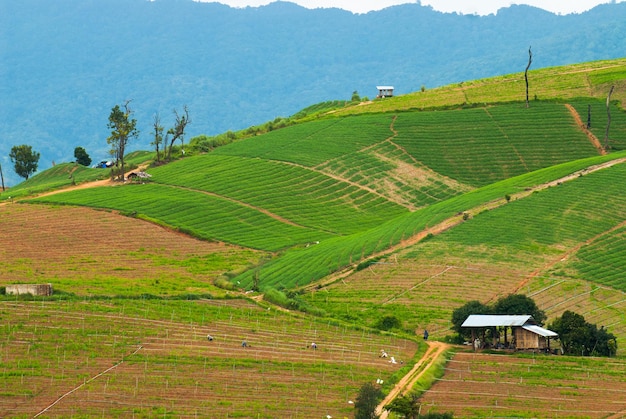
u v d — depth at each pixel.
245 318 135.75
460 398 104.38
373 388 98.19
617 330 134.38
